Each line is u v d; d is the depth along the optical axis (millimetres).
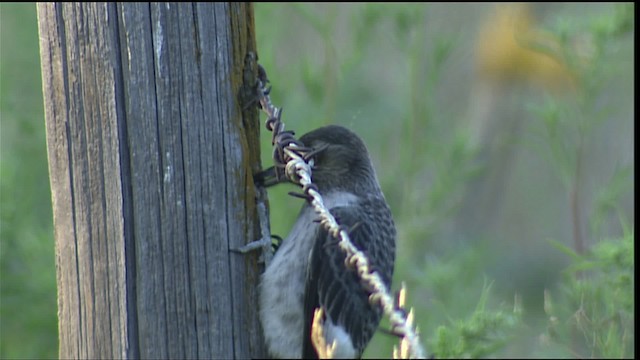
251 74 8641
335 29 14805
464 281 12727
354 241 9492
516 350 12258
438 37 14562
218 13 8430
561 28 12508
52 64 8336
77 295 8352
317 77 13133
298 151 8609
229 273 8383
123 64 8211
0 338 12570
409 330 6586
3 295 12336
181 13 8297
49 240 12562
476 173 13477
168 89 8242
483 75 19516
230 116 8469
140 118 8203
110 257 8227
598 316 10711
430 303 12344
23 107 14195
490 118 19141
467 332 10039
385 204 10094
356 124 14906
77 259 8336
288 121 12969
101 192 8234
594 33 12234
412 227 13219
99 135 8234
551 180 19500
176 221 8219
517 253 19078
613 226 15289
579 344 11453
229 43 8492
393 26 15133
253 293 8617
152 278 8203
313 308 8945
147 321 8203
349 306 9094
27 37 14805
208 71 8375
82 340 8352
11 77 14414
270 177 8719
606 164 18078
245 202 8500
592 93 12492
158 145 8219
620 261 10492
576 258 10891
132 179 8195
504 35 19234
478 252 13367
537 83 18984
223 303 8352
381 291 7004
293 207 12336
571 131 13711
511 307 12750
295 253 9055
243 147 8500
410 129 13719
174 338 8227
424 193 13547
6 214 12547
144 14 8219
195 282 8258
